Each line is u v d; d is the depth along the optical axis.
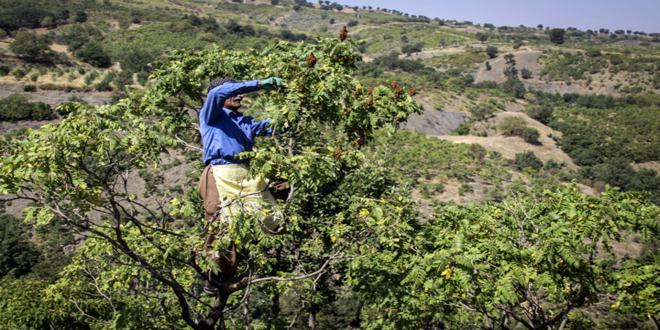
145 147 5.33
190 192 6.21
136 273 7.78
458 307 10.68
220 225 4.27
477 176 71.00
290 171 4.25
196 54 7.66
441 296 9.95
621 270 8.65
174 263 7.61
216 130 4.33
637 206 9.05
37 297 17.11
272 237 4.31
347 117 6.14
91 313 16.50
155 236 6.95
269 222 4.40
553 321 9.35
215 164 4.30
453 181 67.75
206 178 4.41
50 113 83.38
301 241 14.16
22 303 16.55
